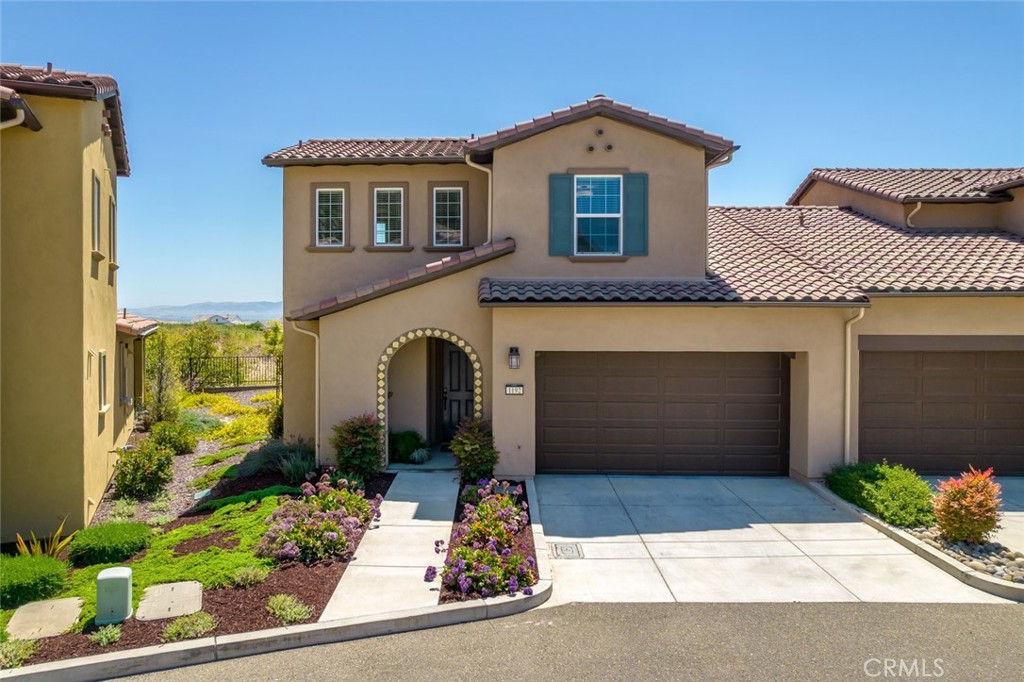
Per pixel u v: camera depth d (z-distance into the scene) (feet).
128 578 23.48
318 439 44.93
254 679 20.54
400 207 52.24
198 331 98.53
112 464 45.11
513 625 24.12
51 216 33.45
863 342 43.50
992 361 44.45
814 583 27.73
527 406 43.42
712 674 20.75
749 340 43.19
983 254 47.88
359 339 44.91
